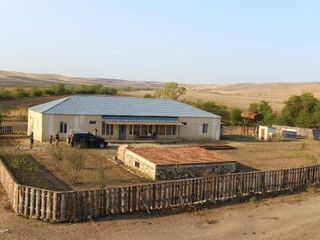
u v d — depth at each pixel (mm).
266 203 23125
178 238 17078
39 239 16312
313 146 51312
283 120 76000
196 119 53281
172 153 33656
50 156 35344
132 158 32688
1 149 38531
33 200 18719
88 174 29297
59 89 115125
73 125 47312
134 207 20141
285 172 26109
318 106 75188
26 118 70688
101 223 18453
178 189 21359
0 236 16438
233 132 65375
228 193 23438
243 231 18281
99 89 126688
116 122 48312
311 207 22672
